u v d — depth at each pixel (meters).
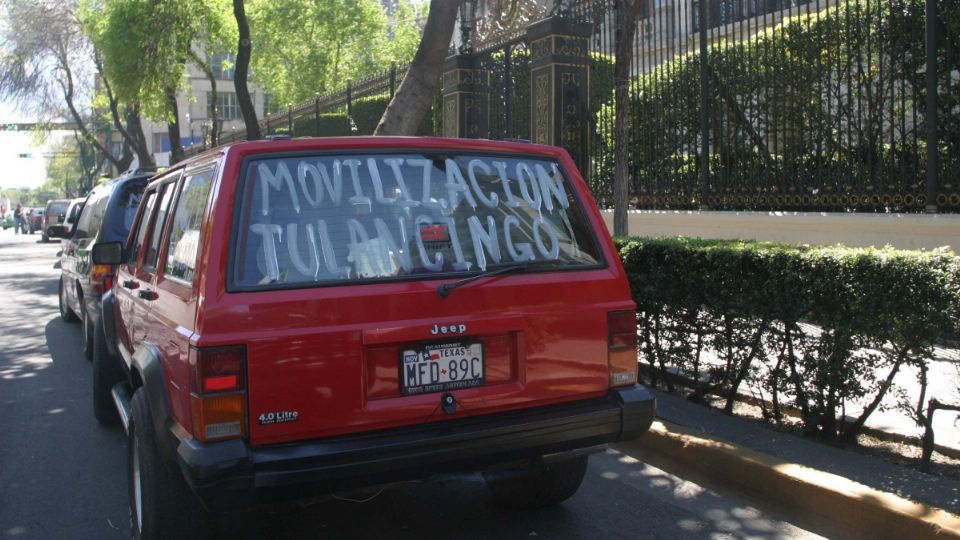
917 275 4.70
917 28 8.78
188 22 19.73
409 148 4.04
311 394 3.46
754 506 4.96
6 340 11.30
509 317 3.82
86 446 6.61
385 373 3.60
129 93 19.88
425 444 3.58
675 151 11.77
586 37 11.95
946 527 4.02
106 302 6.52
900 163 9.01
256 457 3.35
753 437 5.58
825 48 9.70
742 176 10.79
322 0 29.73
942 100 8.64
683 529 4.66
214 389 3.33
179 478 3.89
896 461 5.12
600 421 3.95
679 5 11.61
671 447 5.67
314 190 3.78
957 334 4.62
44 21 29.64
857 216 9.07
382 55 31.59
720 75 11.05
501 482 4.92
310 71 30.02
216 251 3.50
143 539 4.02
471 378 3.75
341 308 3.54
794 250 5.48
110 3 20.11
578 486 4.76
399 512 5.00
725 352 6.10
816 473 4.81
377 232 3.78
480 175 4.14
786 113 10.17
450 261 3.84
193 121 45.44
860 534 4.42
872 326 4.95
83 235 10.51
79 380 8.84
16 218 57.19
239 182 3.67
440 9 10.48
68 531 4.97
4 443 6.73
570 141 11.79
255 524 4.84
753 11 12.59
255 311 3.43
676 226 11.41
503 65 13.40
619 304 4.13
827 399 5.38
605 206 12.87
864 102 9.30
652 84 12.12
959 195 8.34
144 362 4.07
